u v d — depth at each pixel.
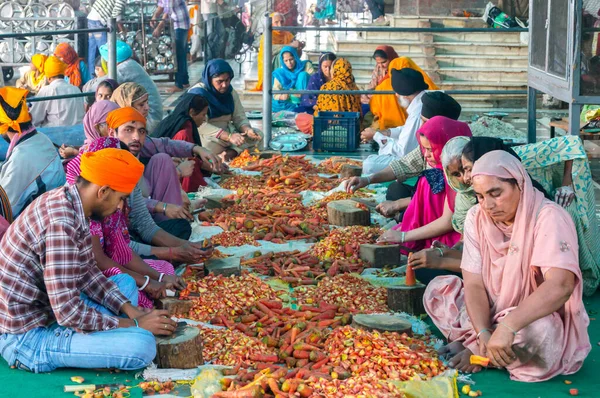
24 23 11.66
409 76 7.38
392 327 4.13
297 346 3.96
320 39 15.34
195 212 6.41
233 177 7.41
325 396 3.46
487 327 3.80
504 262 3.83
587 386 3.73
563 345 3.77
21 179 5.11
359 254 5.39
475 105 12.91
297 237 5.89
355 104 9.78
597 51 5.78
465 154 4.19
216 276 4.83
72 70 11.09
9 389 3.71
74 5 12.90
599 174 7.88
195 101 7.26
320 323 4.34
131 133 5.33
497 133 9.27
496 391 3.68
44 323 3.91
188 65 15.91
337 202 6.28
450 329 4.16
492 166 3.68
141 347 3.82
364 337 3.93
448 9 14.15
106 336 3.84
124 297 4.02
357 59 13.41
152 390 3.67
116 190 3.80
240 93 12.53
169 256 4.93
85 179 3.79
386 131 8.30
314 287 4.94
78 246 3.82
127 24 13.31
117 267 4.38
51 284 3.75
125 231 4.54
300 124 9.83
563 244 3.65
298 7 15.41
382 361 3.76
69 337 3.85
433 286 4.37
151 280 4.48
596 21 5.76
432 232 5.10
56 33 8.06
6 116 5.09
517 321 3.60
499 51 13.45
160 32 13.54
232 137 8.13
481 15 14.18
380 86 9.75
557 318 3.75
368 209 6.14
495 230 3.87
